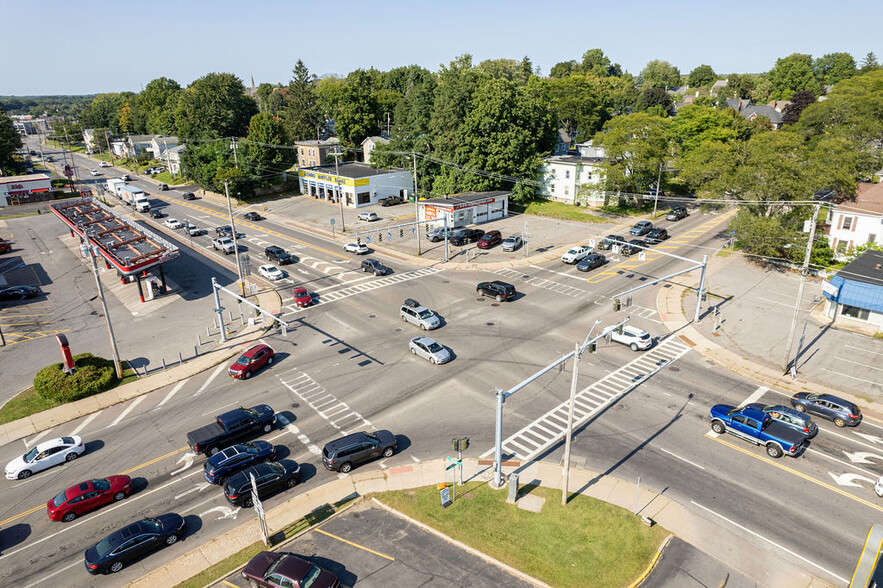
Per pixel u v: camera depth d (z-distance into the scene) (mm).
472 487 27062
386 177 95562
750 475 27375
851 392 34969
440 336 44000
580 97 134375
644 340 41188
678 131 108562
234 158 101625
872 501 25453
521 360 39781
